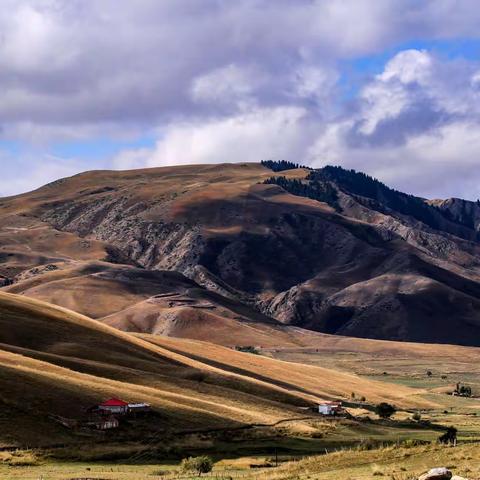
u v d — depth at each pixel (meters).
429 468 89.38
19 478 130.38
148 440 186.25
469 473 82.62
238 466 157.88
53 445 168.50
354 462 102.12
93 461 162.00
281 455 183.75
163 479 124.31
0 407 179.88
